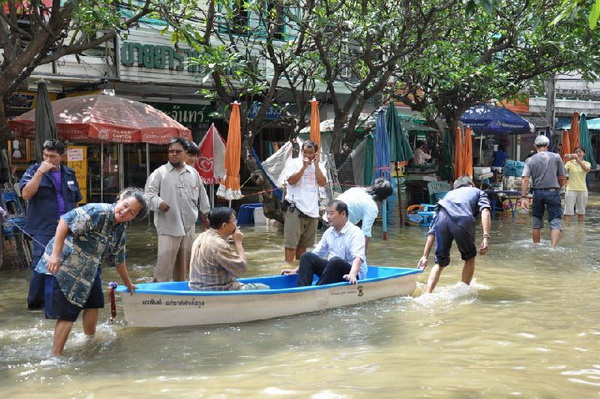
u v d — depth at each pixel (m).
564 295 8.02
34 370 5.23
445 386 4.82
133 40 15.86
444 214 8.02
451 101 18.44
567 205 16.05
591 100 30.27
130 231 14.18
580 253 11.23
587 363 5.38
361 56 14.72
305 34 13.64
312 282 7.62
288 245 10.02
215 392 4.73
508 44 17.12
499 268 9.87
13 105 14.52
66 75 14.69
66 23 9.81
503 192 16.80
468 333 6.28
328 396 4.63
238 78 13.91
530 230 14.52
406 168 17.91
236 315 6.59
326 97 20.52
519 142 27.22
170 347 5.82
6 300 7.75
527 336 6.18
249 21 17.64
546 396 4.64
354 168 16.25
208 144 13.68
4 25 10.38
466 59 16.27
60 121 10.61
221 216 6.80
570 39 15.77
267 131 20.41
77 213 5.43
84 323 6.04
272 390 4.76
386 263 10.52
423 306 7.38
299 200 9.87
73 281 5.50
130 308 6.21
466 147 16.64
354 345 5.89
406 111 22.84
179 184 7.89
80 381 4.98
